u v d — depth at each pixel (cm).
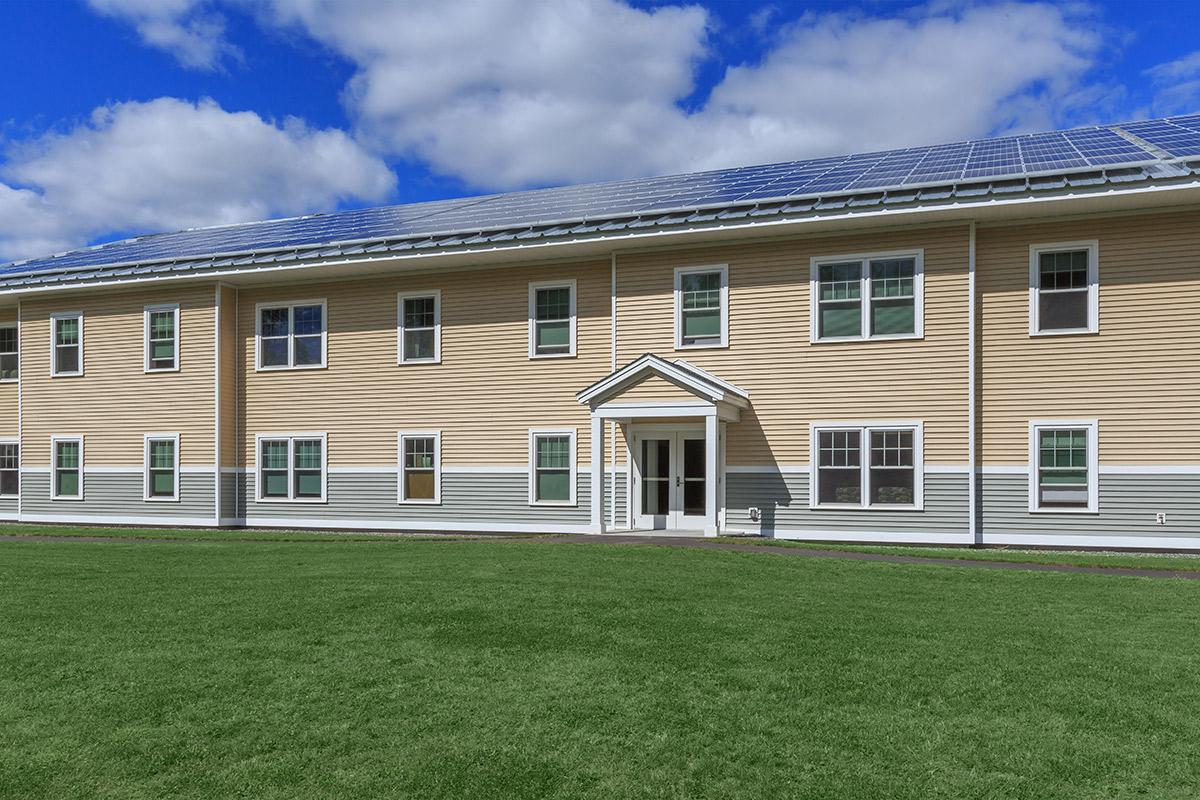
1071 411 1744
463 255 2114
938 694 730
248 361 2406
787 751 620
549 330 2158
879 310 1866
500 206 2538
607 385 1939
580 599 1089
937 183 1762
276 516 2364
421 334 2264
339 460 2316
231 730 658
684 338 2003
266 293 2397
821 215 1803
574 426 2120
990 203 1688
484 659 827
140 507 2445
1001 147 2158
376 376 2292
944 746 627
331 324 2338
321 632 926
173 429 2411
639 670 793
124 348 2472
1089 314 1734
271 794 561
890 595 1135
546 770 592
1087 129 2284
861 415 1867
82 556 1549
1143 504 1697
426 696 727
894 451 1850
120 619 989
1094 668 798
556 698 722
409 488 2259
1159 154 1702
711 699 719
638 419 2052
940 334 1816
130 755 616
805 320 1909
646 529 2042
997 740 637
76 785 572
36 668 802
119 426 2472
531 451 2150
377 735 649
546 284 2153
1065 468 1752
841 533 1878
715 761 604
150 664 813
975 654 844
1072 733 650
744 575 1286
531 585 1188
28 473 2572
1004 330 1791
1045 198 1653
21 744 634
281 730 658
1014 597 1124
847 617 998
